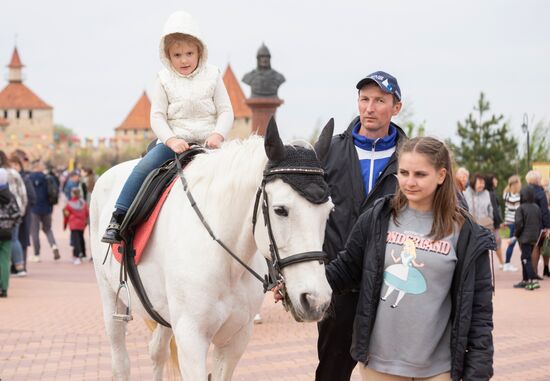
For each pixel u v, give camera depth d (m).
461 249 3.80
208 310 4.36
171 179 4.91
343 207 4.88
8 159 14.68
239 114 83.38
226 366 4.72
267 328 9.73
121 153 88.94
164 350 5.61
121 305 5.54
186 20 5.09
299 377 7.27
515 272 16.20
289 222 3.80
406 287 3.84
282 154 3.91
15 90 125.12
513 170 28.56
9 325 9.96
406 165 3.83
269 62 20.66
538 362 7.95
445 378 3.83
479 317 3.76
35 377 7.32
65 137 101.31
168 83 5.13
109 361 8.01
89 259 18.36
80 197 17.59
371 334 3.95
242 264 4.34
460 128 30.12
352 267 4.18
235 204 4.30
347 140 4.99
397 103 4.97
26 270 16.08
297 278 3.75
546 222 13.59
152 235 4.80
